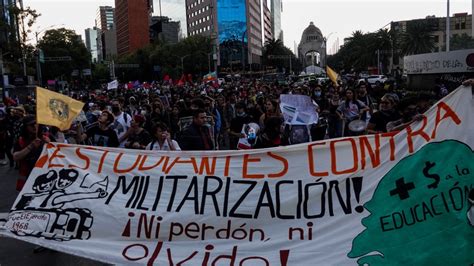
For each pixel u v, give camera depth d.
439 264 4.40
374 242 4.54
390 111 7.23
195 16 150.75
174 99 20.70
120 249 4.80
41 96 5.99
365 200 4.74
